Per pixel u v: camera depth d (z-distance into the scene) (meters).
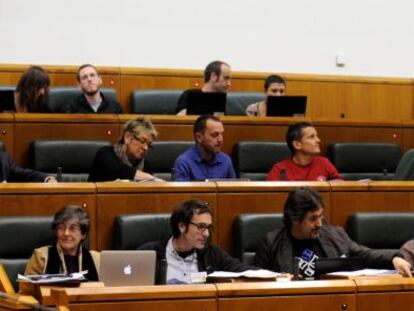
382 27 8.36
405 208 5.06
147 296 3.32
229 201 4.80
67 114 5.82
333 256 4.36
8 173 5.11
